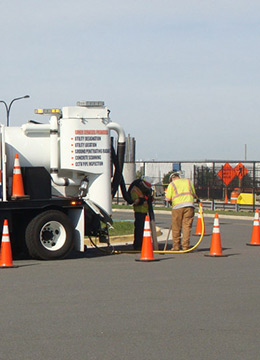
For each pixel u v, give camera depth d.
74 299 11.60
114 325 9.70
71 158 17.81
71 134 17.83
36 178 17.19
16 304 11.16
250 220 35.50
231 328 9.57
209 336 9.11
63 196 18.33
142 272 14.85
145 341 8.83
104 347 8.52
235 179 54.00
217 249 17.92
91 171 18.09
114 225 26.03
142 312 10.58
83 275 14.35
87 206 18.23
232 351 8.37
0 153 16.77
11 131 17.58
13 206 16.78
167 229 28.38
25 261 16.89
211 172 55.69
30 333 9.22
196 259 17.31
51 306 11.01
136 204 19.30
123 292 12.30
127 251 18.98
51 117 17.77
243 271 15.07
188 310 10.75
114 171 18.89
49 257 17.00
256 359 8.03
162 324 9.77
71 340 8.86
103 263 16.45
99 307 10.95
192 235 25.28
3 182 16.77
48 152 17.80
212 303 11.34
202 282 13.48
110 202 18.48
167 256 18.05
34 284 13.12
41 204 17.08
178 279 13.86
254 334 9.23
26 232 16.92
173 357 8.09
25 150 17.56
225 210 44.75
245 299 11.70
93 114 18.09
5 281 13.50
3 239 15.62
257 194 56.25
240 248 20.17
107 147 18.30
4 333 9.22
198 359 8.02
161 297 11.84
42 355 8.14
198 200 19.38
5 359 7.97
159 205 50.50
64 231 17.23
